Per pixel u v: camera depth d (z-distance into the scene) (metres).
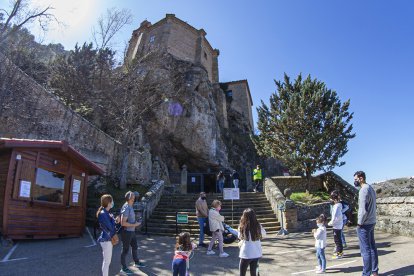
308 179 18.75
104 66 23.11
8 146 9.48
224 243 10.87
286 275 6.96
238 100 47.50
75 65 24.98
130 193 7.52
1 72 14.69
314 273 6.97
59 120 17.19
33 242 10.08
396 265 6.73
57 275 6.84
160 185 18.33
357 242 10.22
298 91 19.91
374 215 5.99
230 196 13.96
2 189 9.50
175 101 29.78
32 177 10.21
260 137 20.73
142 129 27.45
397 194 13.22
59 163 11.43
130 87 22.58
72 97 24.11
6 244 8.95
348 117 18.72
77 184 12.30
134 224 7.30
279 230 13.64
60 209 11.41
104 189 17.88
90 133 19.41
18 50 16.25
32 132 15.52
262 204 16.45
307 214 15.11
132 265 7.96
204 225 10.63
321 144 17.69
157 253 9.52
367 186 6.08
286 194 14.46
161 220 14.58
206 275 7.21
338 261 7.87
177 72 30.84
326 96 19.02
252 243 5.41
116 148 21.78
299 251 9.48
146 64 24.53
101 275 6.96
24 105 15.17
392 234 10.70
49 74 23.77
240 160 38.94
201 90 33.50
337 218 8.34
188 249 5.79
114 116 23.00
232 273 7.36
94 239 11.78
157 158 27.38
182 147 30.52
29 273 6.85
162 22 37.50
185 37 38.16
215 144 32.16
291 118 18.64
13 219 9.49
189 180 29.23
